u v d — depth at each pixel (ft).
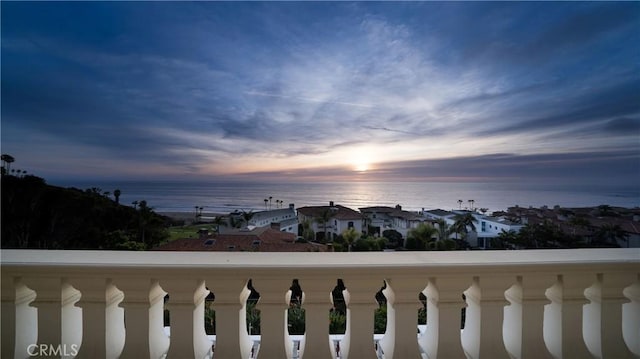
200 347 5.26
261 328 5.14
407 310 5.16
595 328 5.34
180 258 5.27
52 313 4.94
